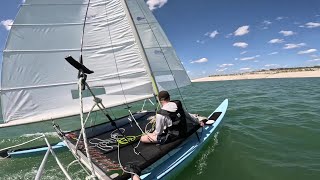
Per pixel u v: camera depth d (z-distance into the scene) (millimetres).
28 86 3602
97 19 3977
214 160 3600
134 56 4105
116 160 2812
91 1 3918
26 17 3488
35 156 4066
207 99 10312
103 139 3457
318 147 3953
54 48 3738
